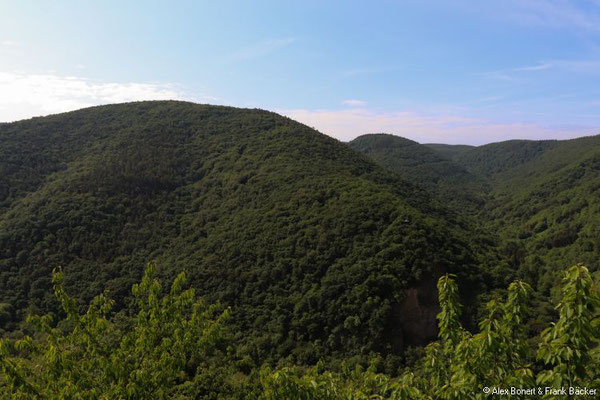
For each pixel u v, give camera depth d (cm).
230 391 2294
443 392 700
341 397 919
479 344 666
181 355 1034
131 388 888
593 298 559
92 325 982
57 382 877
